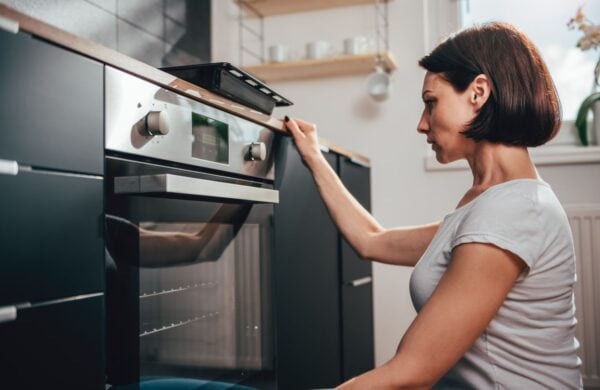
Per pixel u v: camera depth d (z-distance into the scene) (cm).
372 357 275
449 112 102
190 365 130
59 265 93
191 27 264
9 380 85
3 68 84
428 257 100
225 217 145
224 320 144
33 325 89
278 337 173
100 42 201
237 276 151
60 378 93
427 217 291
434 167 288
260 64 300
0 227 83
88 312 99
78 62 98
